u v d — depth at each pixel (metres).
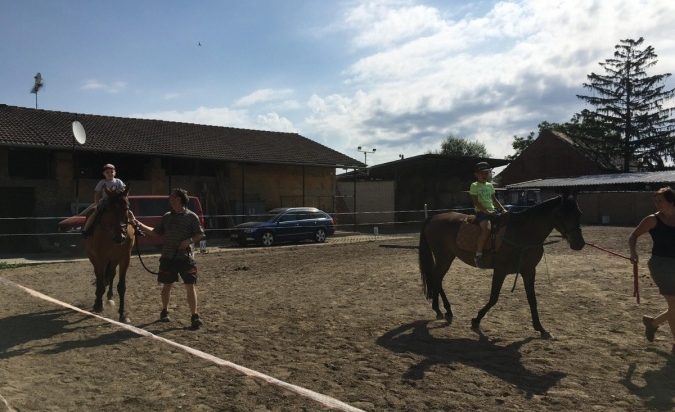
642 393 4.54
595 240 20.66
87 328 7.10
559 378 4.95
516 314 7.75
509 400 4.40
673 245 5.24
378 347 6.08
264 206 27.33
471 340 6.37
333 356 5.73
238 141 29.36
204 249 18.39
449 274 11.91
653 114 53.66
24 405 4.38
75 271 13.60
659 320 5.74
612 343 6.09
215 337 6.57
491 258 6.80
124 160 24.64
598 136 56.44
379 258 16.00
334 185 32.22
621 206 34.59
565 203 6.39
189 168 26.78
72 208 20.27
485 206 6.88
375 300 9.05
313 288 10.39
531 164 56.31
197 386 4.80
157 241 18.69
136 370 5.29
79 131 17.14
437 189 40.72
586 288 9.86
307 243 22.58
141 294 9.77
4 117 22.14
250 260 15.80
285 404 4.36
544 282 10.62
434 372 5.15
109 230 7.31
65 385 4.86
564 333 6.62
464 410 4.20
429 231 7.82
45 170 22.28
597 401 4.37
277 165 29.61
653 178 36.28
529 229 6.59
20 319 7.68
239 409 4.26
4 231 19.80
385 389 4.68
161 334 6.75
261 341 6.37
